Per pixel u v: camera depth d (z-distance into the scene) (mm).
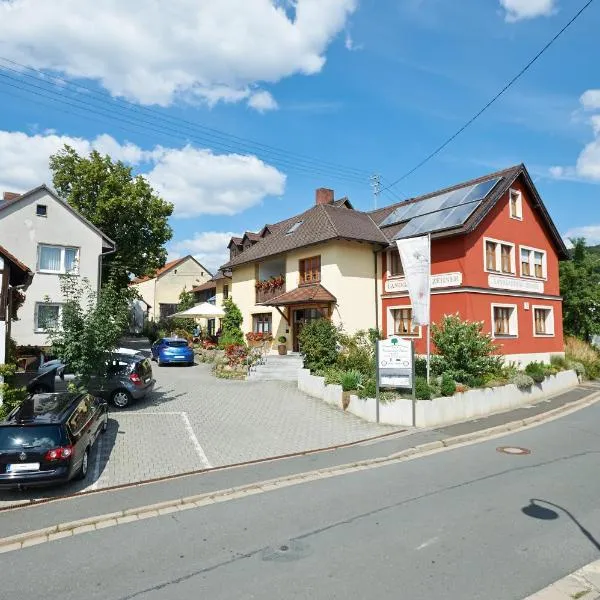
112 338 13656
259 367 21359
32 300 23531
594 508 7285
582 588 4996
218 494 8305
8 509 7836
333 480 8992
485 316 21125
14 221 23438
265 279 30312
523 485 8414
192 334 37375
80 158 32312
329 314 23781
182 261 56562
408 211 26391
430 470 9523
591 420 14836
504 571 5348
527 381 17375
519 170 22844
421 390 13789
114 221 32188
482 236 21500
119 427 12688
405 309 24016
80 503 7941
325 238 23531
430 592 4914
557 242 25281
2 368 12617
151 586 5188
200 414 14258
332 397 15742
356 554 5805
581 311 29016
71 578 5441
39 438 8312
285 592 4957
